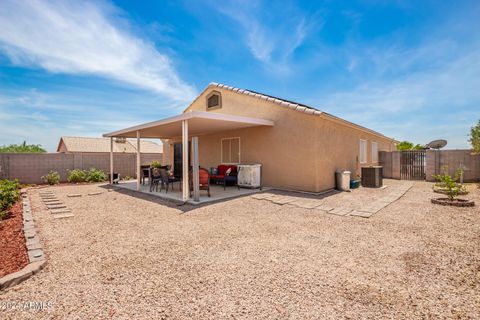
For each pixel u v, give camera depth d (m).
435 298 2.32
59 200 7.90
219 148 11.70
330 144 9.30
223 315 2.10
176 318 2.07
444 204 6.52
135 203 7.25
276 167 9.37
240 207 6.41
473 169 11.70
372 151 14.41
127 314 2.12
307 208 6.25
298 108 8.44
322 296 2.38
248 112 10.46
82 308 2.22
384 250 3.52
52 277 2.81
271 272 2.89
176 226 4.83
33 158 12.71
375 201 7.09
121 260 3.26
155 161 17.56
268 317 2.07
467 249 3.50
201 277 2.78
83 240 4.07
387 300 2.30
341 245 3.74
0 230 4.64
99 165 14.70
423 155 13.37
